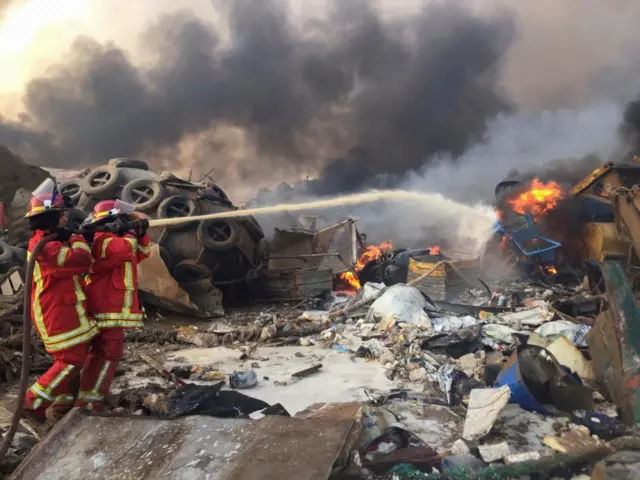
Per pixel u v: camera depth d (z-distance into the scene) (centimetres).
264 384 504
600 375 424
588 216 1036
